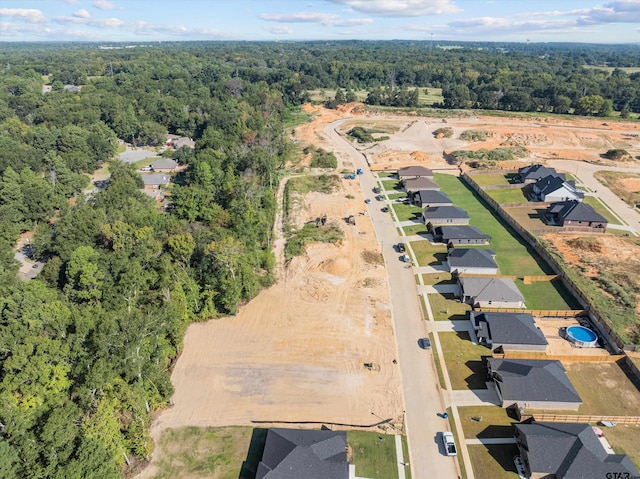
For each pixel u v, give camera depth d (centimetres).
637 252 8119
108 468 3725
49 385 4256
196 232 7969
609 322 6075
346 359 5738
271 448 4269
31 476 3462
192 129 17788
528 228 9112
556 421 4744
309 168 13112
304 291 7156
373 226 9444
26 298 5228
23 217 9556
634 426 4694
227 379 5444
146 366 4841
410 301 6900
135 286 6181
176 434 4716
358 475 4222
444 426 4766
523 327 5853
